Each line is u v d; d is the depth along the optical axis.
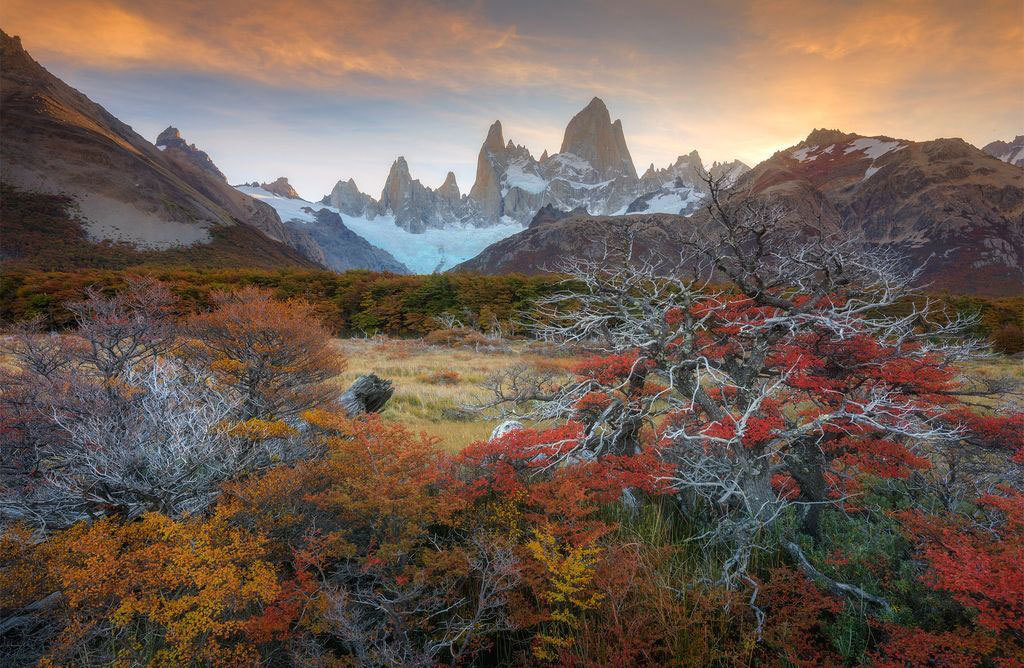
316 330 9.16
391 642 3.82
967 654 3.45
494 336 36.69
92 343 6.86
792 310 5.86
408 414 12.55
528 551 4.52
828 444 5.96
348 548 4.08
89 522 4.47
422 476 5.00
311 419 6.04
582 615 4.07
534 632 4.32
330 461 5.04
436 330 42.66
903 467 5.93
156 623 3.62
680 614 4.09
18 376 6.15
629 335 5.91
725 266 6.00
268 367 8.05
